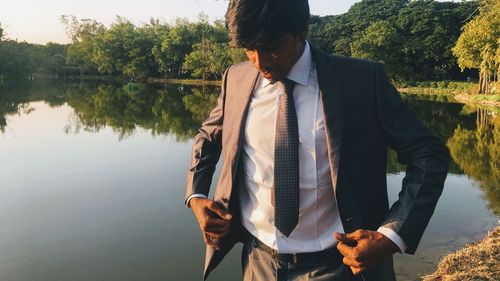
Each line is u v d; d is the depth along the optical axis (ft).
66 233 19.61
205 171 5.73
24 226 20.47
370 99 4.67
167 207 23.13
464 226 20.21
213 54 185.06
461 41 118.42
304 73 4.72
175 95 121.08
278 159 4.69
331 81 4.65
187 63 196.54
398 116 4.68
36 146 41.98
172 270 15.93
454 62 165.89
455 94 132.26
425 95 131.75
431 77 172.55
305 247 4.87
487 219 21.34
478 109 85.15
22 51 226.79
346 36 191.62
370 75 4.71
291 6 4.19
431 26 166.40
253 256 5.29
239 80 5.38
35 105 86.43
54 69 256.73
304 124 4.70
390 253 4.17
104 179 29.12
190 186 5.57
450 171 33.12
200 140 5.93
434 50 162.91
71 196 25.23
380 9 203.10
